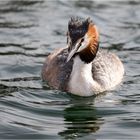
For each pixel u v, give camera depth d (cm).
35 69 1789
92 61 1648
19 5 2288
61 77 1667
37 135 1360
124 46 1959
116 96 1627
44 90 1648
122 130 1397
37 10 2248
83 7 2294
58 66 1702
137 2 2353
